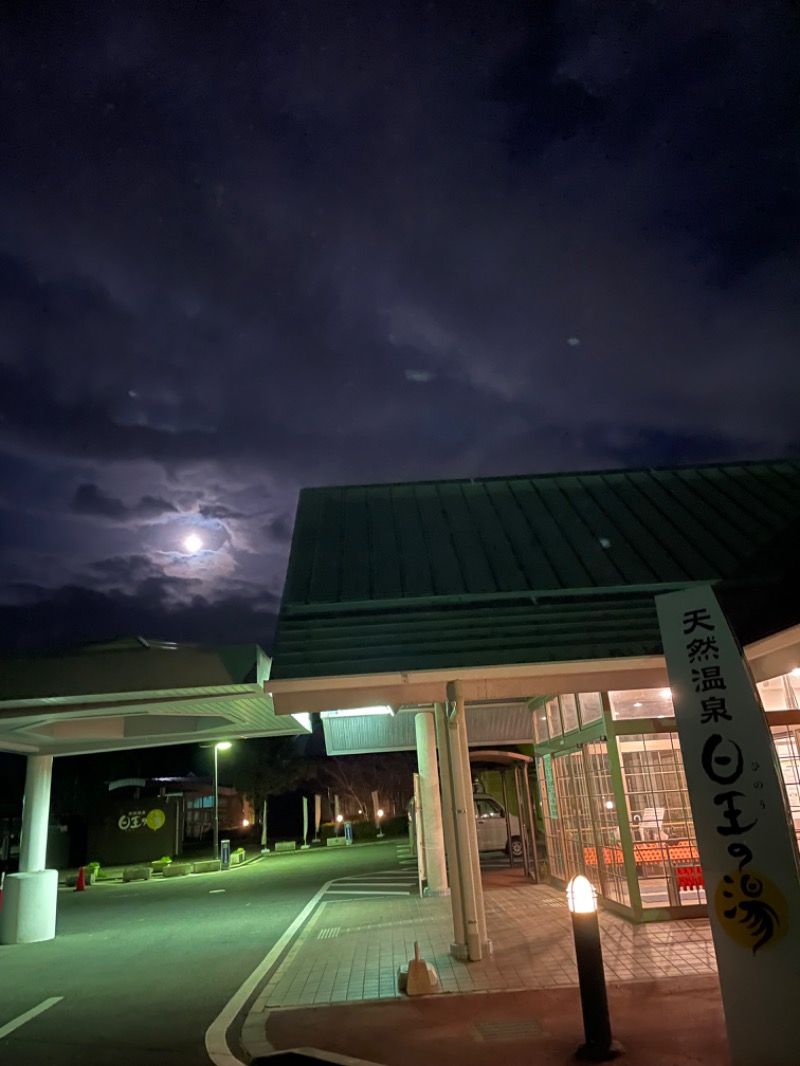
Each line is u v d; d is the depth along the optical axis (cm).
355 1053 604
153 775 4344
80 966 1087
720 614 550
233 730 1477
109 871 3038
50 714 1087
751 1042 486
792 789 1067
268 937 1232
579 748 1273
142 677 984
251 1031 693
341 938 1136
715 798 527
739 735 527
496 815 2222
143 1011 808
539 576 976
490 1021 657
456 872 920
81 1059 654
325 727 1830
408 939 1070
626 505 1216
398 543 1105
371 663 806
